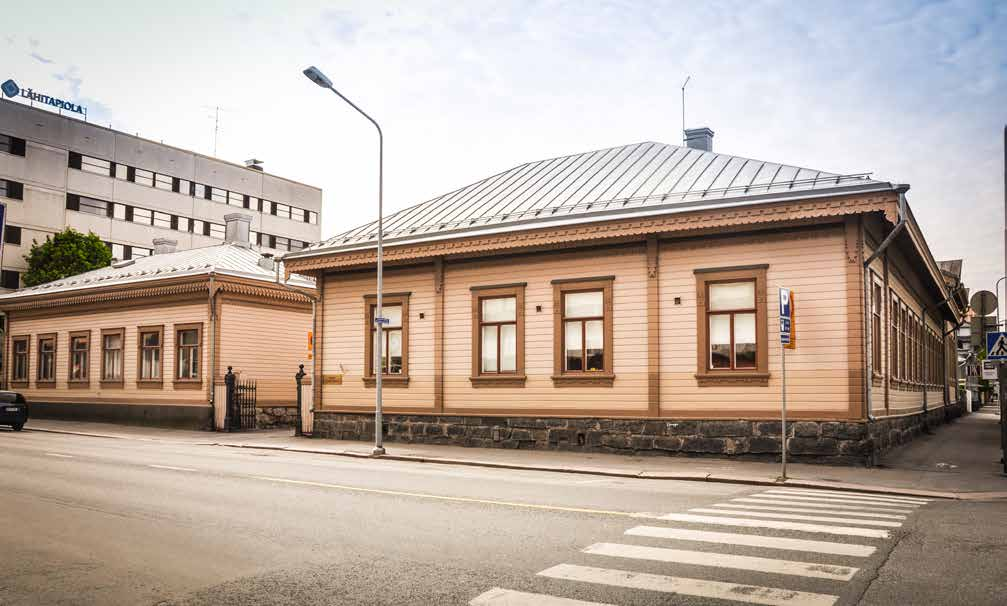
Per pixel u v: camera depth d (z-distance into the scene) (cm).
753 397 1884
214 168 7725
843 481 1498
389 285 2492
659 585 659
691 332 1972
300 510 1064
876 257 1917
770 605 602
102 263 5847
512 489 1307
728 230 1931
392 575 704
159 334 3366
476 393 2289
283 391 3400
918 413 2766
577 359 2141
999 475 1598
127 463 1705
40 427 3212
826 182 1859
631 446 2019
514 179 2772
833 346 1798
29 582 696
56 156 6406
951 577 688
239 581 691
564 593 637
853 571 707
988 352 1675
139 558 782
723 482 1541
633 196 2173
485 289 2294
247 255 3784
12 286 6038
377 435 2073
